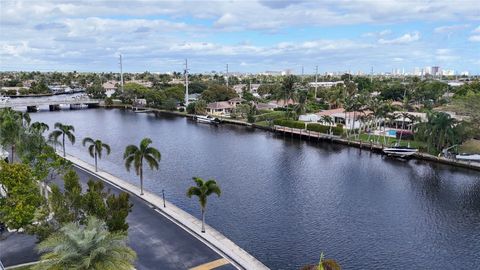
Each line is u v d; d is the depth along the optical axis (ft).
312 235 136.05
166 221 130.82
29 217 96.89
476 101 274.16
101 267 67.72
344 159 259.60
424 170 231.50
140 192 161.27
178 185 192.03
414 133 293.02
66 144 293.43
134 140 319.68
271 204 166.91
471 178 214.07
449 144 257.14
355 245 129.08
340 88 562.66
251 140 329.52
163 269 98.84
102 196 109.29
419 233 139.33
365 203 170.60
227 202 168.25
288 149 291.99
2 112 208.54
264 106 495.82
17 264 96.89
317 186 195.42
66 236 70.23
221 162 244.83
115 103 617.62
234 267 100.78
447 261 119.85
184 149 285.43
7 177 102.12
